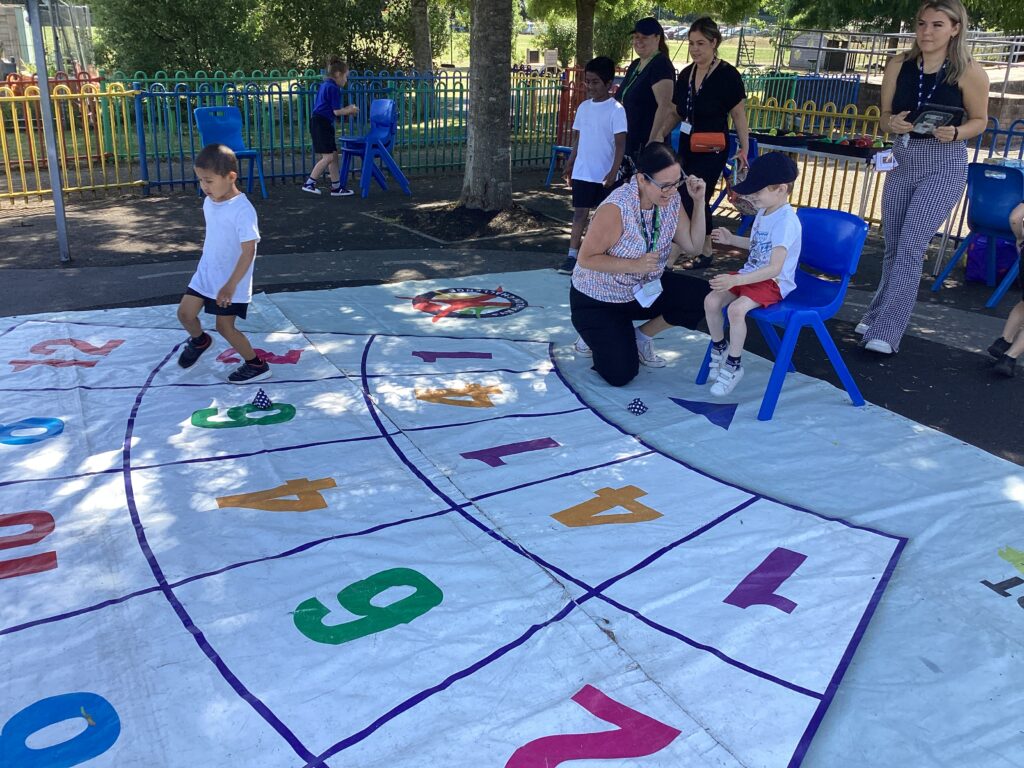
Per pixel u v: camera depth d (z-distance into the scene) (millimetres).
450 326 6316
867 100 21125
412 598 3189
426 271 7910
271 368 5402
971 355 6133
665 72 7535
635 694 2762
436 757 2490
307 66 20250
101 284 7223
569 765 2477
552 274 7836
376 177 11719
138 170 13109
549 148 14453
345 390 5102
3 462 4117
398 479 4078
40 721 2578
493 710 2676
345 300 6836
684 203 7754
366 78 12891
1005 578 3469
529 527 3699
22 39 18766
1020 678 2916
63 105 15695
